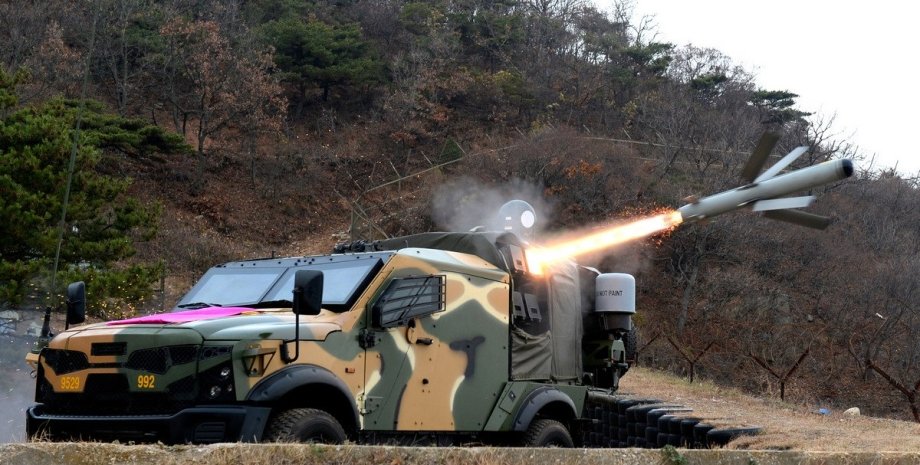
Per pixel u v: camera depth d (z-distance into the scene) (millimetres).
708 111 59281
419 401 8773
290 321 7969
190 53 47719
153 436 7430
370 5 66125
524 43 67688
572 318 11070
